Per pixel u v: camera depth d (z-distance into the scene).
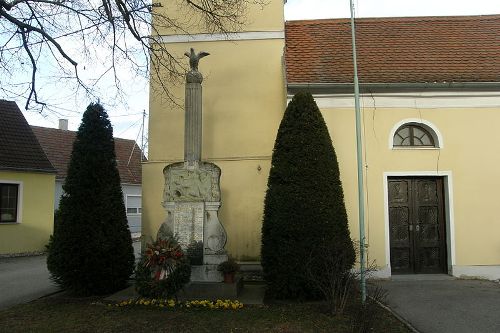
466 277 10.16
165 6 12.01
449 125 10.59
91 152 9.12
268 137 11.59
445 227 10.54
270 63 11.81
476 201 10.41
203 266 8.86
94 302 8.31
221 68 11.87
